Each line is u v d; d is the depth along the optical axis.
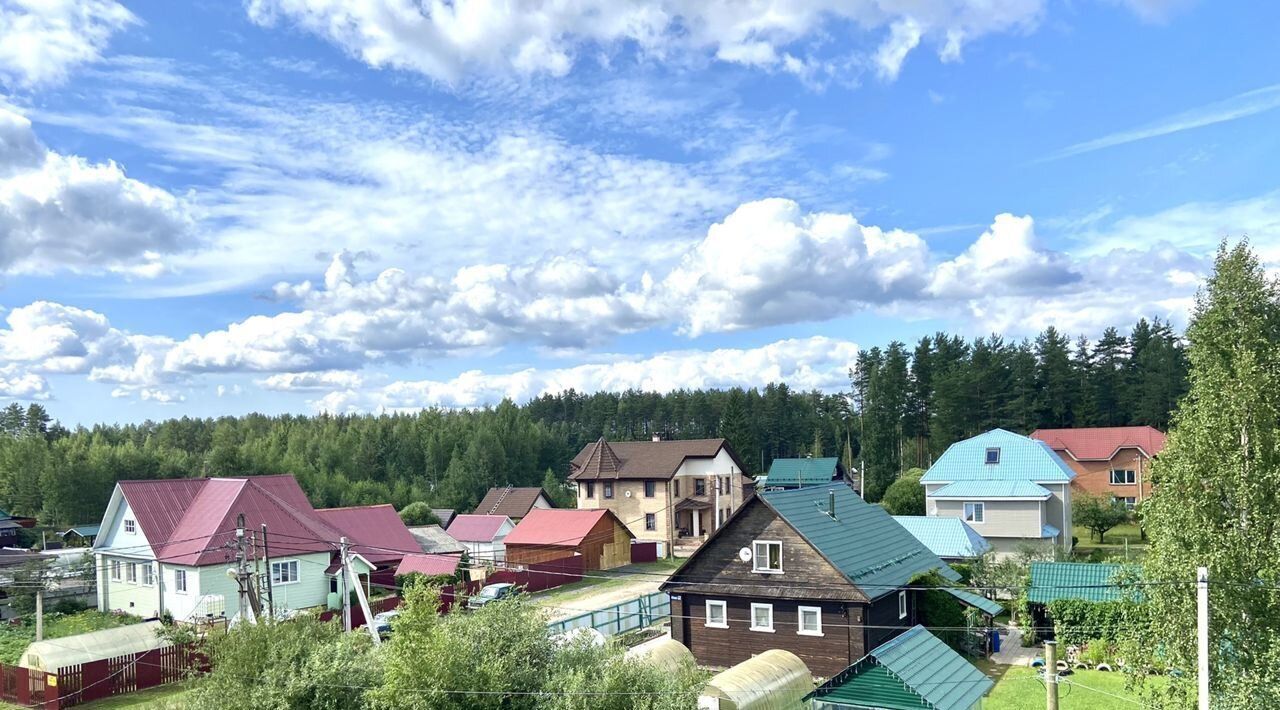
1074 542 58.75
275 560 41.34
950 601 31.58
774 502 29.95
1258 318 16.44
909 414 99.56
